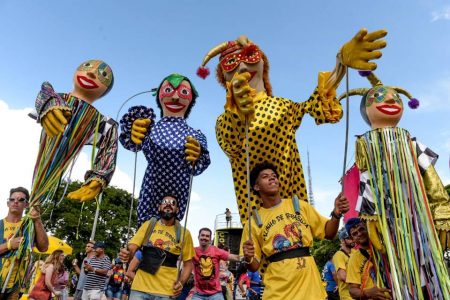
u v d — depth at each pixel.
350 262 3.80
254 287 7.36
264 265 3.22
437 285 3.15
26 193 3.79
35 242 3.64
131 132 4.33
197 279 5.48
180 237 4.04
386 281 3.37
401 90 4.05
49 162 3.67
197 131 4.36
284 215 3.07
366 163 3.61
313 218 3.12
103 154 4.02
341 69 3.50
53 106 3.43
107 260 7.60
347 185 4.22
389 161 3.52
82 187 3.85
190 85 4.46
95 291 7.36
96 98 4.01
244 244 2.87
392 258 3.23
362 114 3.95
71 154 3.79
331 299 6.05
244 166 3.75
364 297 3.50
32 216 3.54
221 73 4.24
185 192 4.20
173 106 4.31
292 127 3.81
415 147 3.71
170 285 3.87
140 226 4.18
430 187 3.61
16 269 3.47
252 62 3.87
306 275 2.83
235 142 3.74
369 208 3.49
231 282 9.00
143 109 4.49
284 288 2.80
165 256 3.90
